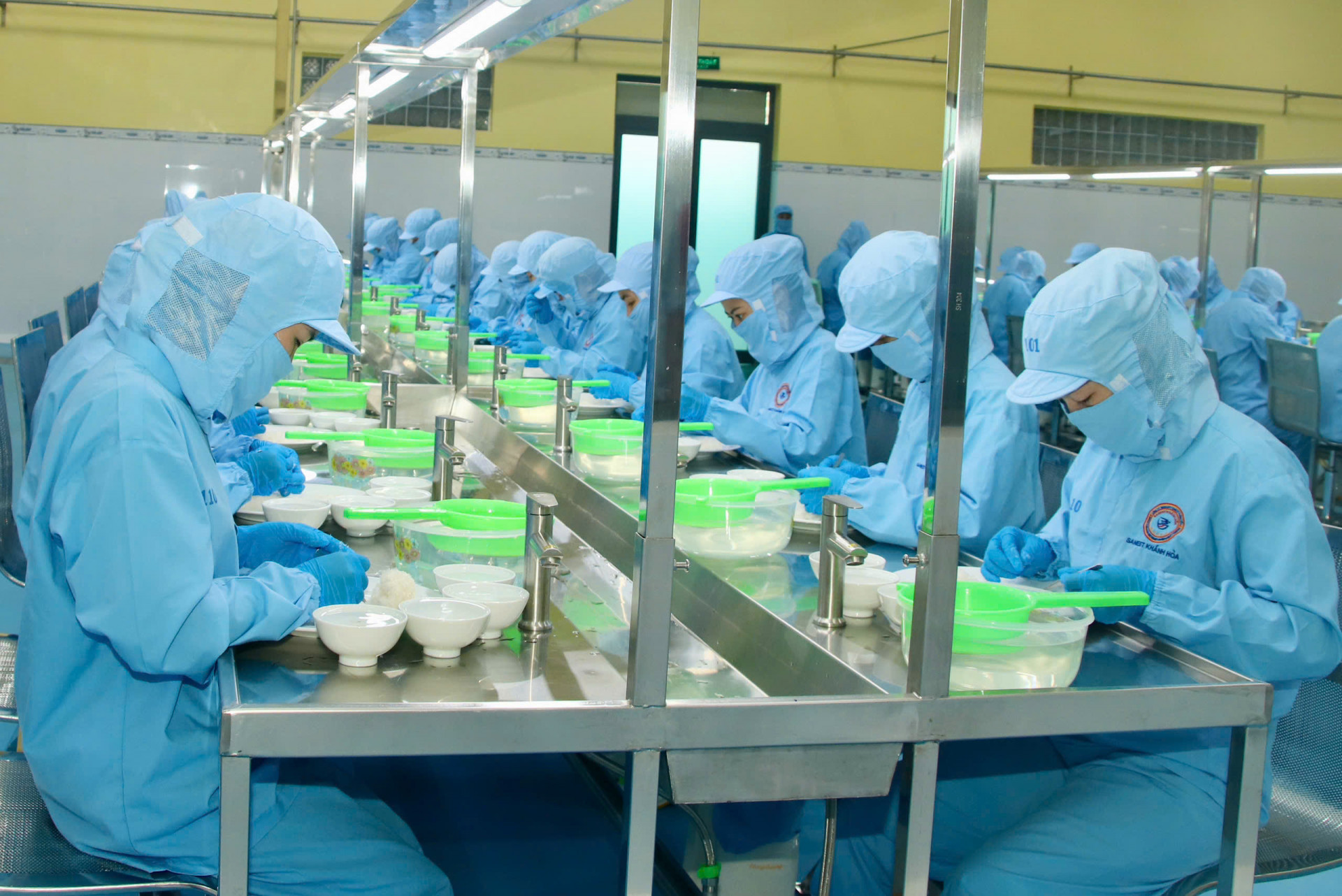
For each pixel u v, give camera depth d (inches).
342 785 60.7
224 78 287.9
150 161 287.3
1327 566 61.3
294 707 44.2
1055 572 65.9
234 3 285.1
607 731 46.1
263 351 53.9
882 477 84.0
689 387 105.4
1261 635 58.6
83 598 48.6
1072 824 59.7
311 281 53.6
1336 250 287.6
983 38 44.4
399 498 81.9
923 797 49.4
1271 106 308.5
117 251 75.4
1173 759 61.4
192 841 52.5
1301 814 64.1
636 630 45.8
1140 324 61.7
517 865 86.4
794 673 57.1
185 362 51.2
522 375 147.7
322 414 113.3
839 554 57.7
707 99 282.7
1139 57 299.9
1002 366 82.4
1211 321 210.5
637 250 154.3
